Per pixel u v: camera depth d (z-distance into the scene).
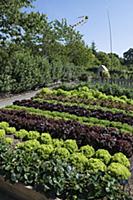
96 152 7.46
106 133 9.54
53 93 19.83
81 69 48.41
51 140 8.60
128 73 49.53
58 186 5.32
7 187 5.86
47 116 11.98
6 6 19.84
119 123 11.31
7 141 8.47
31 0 21.45
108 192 5.11
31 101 15.42
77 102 16.56
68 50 51.12
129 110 15.16
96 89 22.38
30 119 11.14
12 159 6.11
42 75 30.03
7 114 11.64
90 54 60.19
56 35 44.97
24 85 25.72
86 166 6.56
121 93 21.64
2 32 20.81
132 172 6.97
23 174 5.72
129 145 8.40
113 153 8.27
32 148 7.51
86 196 5.19
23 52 26.09
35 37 35.19
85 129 9.72
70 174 5.58
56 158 6.33
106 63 69.81
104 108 14.57
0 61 21.94
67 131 9.41
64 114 12.55
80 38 54.94
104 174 5.66
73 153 7.38
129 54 94.62
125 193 5.29
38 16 22.16
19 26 21.31
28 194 5.50
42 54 41.44
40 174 5.62
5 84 22.47
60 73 37.22
